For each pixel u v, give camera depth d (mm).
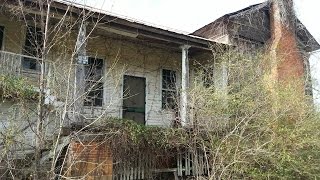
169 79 15516
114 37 13891
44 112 7324
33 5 9531
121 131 9500
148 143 10023
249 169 9680
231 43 15109
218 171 9703
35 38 9711
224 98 10961
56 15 9977
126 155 9594
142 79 14750
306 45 18469
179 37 13008
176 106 13672
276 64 14586
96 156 8953
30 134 8664
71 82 10016
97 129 9180
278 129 10133
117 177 9414
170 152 10695
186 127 10805
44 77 7234
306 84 13133
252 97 11242
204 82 13273
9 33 11703
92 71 12891
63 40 10727
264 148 9938
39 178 6996
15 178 7426
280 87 11719
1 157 6941
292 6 17516
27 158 7762
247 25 17078
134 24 11766
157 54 15258
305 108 11062
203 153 10773
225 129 10531
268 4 17812
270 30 17609
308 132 10445
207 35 17234
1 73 9742
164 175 11055
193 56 15727
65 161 8320
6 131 7621
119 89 13867
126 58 14336
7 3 9539
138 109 14367
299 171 9664
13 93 8883
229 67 12375
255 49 16141
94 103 12953
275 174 9648
